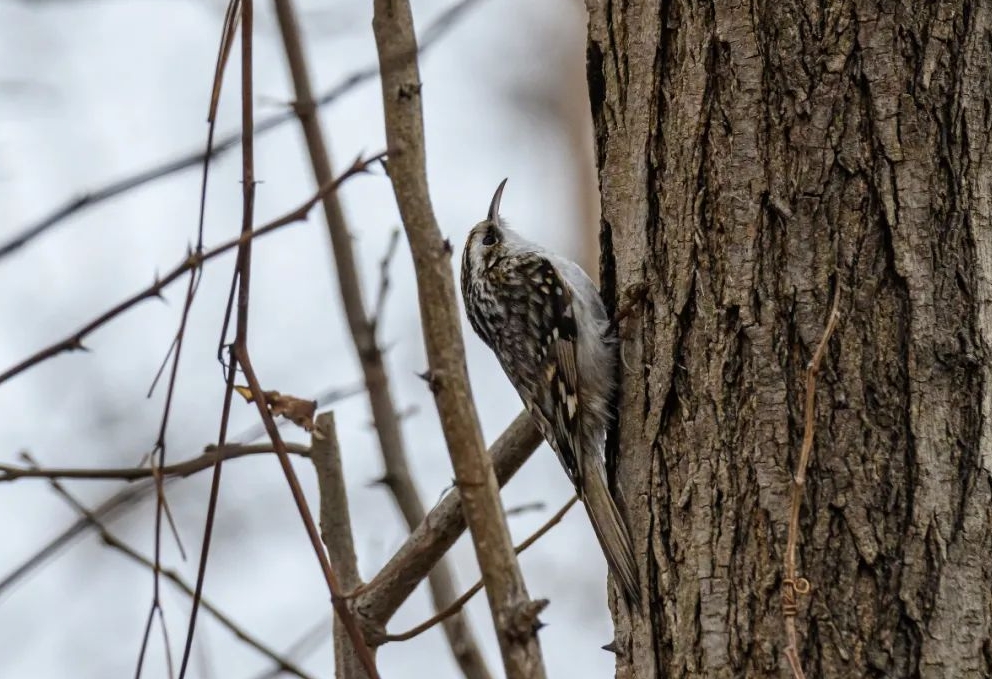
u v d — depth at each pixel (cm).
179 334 504
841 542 534
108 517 740
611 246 664
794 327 557
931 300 543
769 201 569
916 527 529
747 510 558
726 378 571
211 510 513
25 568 568
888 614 526
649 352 615
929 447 534
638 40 628
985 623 522
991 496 531
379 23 441
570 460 727
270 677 707
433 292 429
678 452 590
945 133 551
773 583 546
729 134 581
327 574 490
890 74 555
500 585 418
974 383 538
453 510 624
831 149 559
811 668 531
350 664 643
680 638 572
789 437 552
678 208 602
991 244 547
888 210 548
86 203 431
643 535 601
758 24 579
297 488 495
